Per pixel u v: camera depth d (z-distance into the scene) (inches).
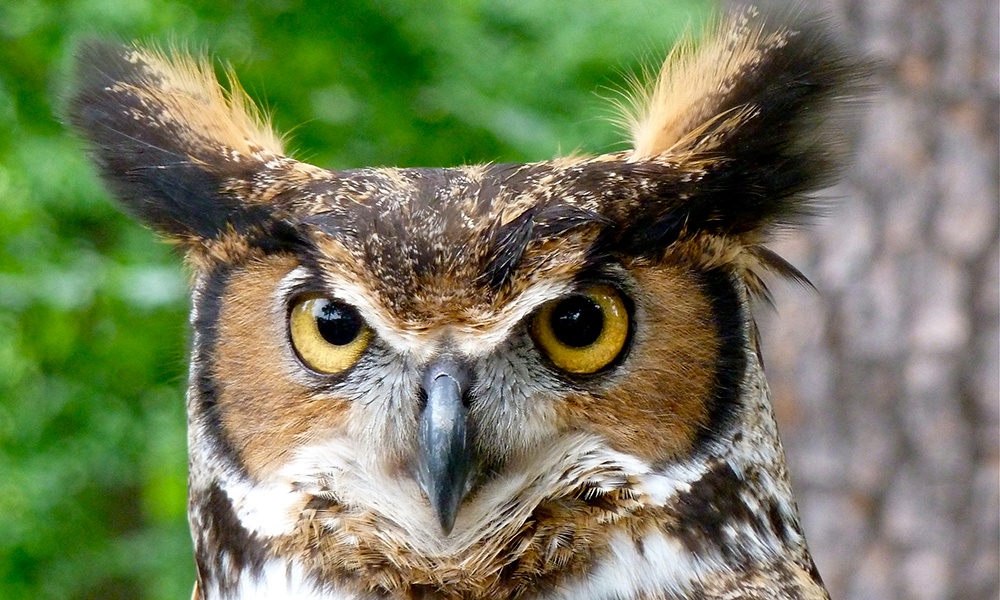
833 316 105.4
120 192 97.1
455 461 95.0
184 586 169.3
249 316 95.6
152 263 134.6
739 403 95.6
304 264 95.2
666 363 95.3
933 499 104.7
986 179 105.0
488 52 144.6
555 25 148.8
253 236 95.4
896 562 104.8
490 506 95.7
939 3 105.2
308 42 134.1
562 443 95.6
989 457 104.7
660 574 95.4
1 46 144.9
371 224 95.1
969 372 104.8
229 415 95.9
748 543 95.6
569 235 94.9
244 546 95.9
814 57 96.7
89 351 148.0
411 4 137.4
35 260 139.6
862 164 105.3
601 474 95.5
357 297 95.1
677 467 95.4
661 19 147.7
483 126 135.7
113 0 135.6
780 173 96.3
